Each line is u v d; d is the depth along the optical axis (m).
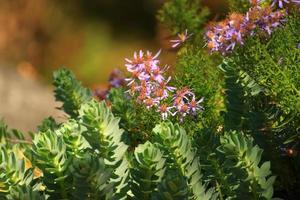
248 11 2.83
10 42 11.54
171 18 3.45
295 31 2.67
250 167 2.12
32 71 11.49
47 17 11.88
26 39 11.64
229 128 2.57
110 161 2.24
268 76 2.59
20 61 11.53
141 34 12.88
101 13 12.77
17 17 11.64
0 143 3.04
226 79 2.54
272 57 2.64
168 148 2.22
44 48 11.79
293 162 2.56
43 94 6.98
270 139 2.50
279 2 2.74
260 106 2.62
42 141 2.15
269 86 2.61
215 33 2.78
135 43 12.68
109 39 12.47
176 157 2.22
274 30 2.66
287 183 2.58
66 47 11.90
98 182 2.03
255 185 2.12
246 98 2.54
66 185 2.16
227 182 2.29
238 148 2.11
